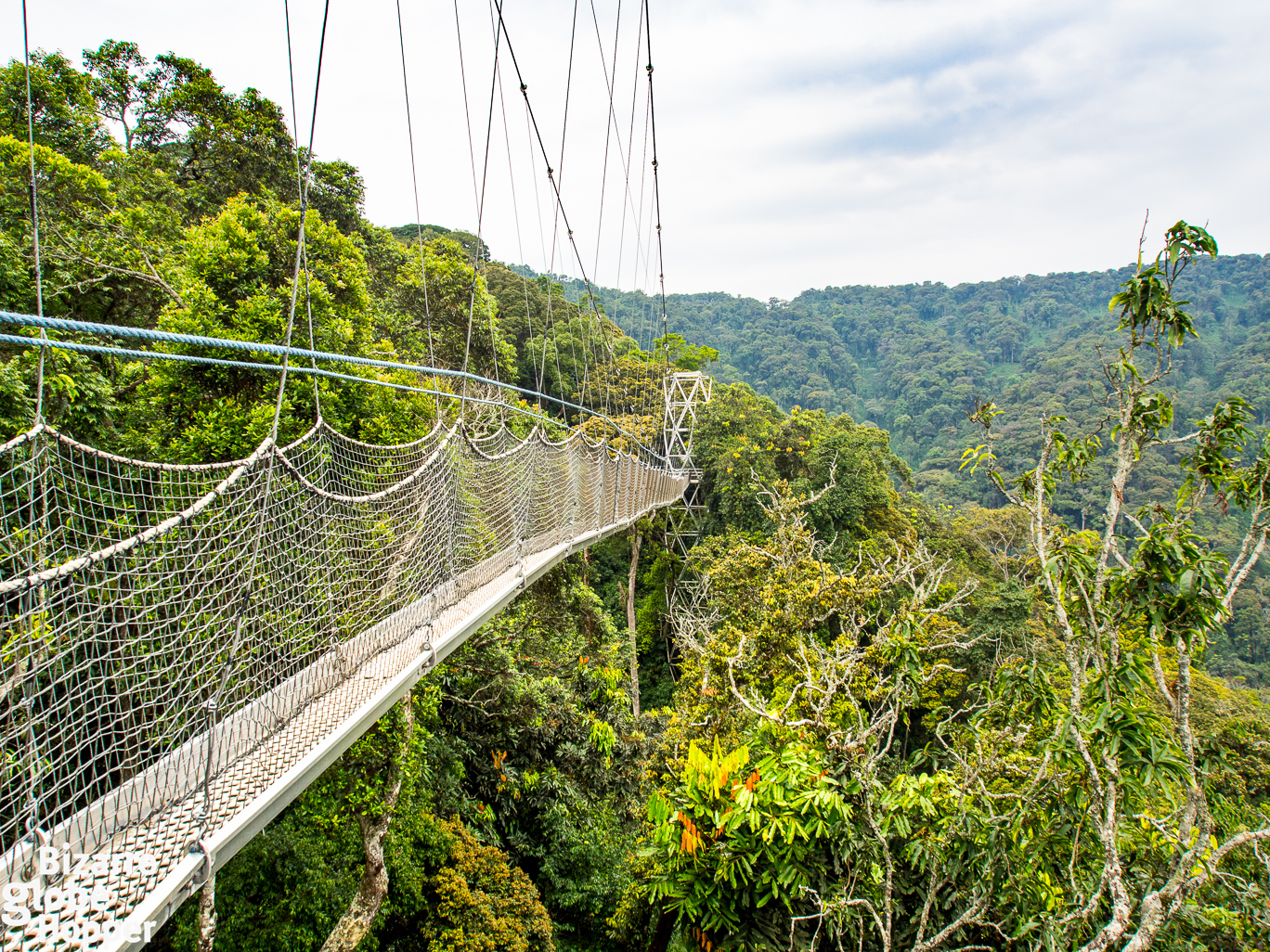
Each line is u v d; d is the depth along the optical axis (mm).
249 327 6016
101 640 2240
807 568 8898
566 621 11797
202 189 11953
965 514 28469
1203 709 13320
